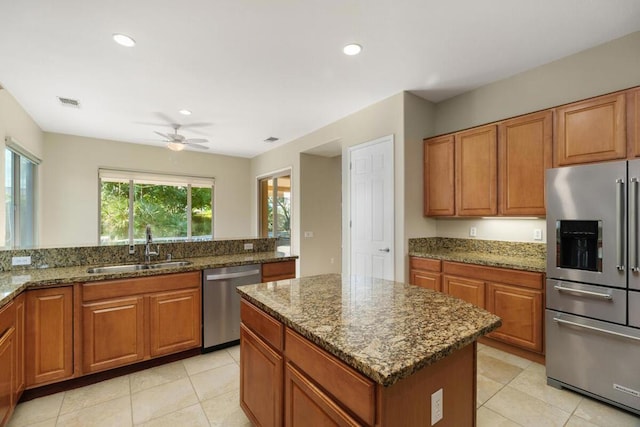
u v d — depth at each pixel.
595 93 2.63
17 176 3.97
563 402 2.12
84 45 2.53
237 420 1.93
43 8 2.05
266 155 6.54
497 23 2.29
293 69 2.98
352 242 4.18
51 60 2.77
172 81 3.22
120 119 4.44
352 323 1.28
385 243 3.73
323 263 5.76
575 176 2.20
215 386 2.31
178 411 2.02
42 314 2.13
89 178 5.38
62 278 2.19
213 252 3.37
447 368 1.18
